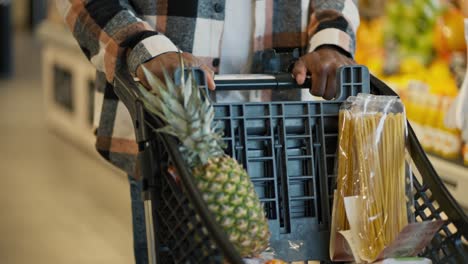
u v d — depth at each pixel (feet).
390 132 5.54
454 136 10.59
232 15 6.53
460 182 10.32
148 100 4.97
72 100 19.63
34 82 28.25
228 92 6.84
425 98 11.16
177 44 6.39
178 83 5.25
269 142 5.48
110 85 6.74
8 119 22.61
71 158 18.76
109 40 5.86
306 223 5.54
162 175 5.01
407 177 5.57
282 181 5.51
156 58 5.56
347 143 5.57
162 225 5.07
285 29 6.68
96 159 18.53
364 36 12.34
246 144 5.42
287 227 5.51
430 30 11.18
